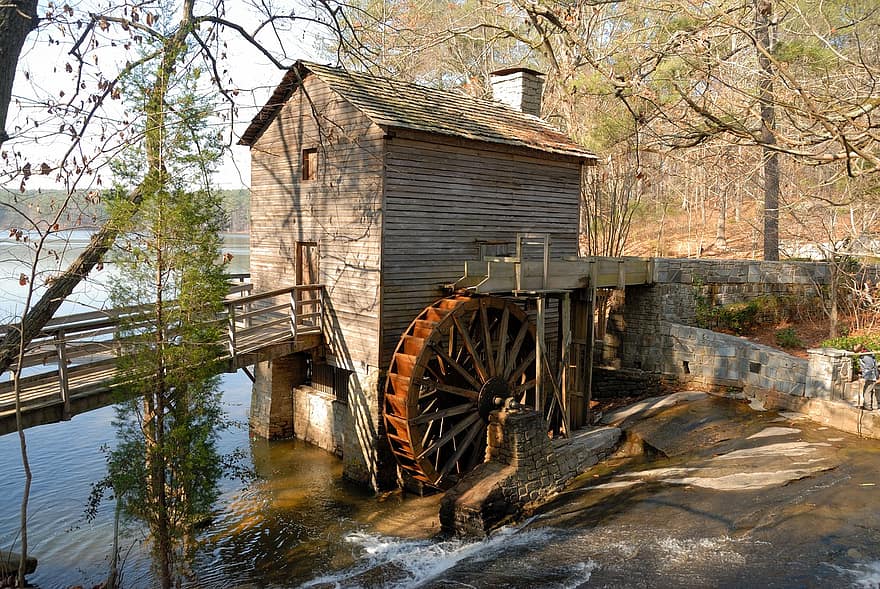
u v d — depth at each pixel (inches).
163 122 317.1
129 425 343.0
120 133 318.3
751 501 354.0
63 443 574.9
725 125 255.6
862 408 448.8
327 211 513.0
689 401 538.6
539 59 949.8
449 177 498.9
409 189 474.9
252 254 604.1
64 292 314.7
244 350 464.1
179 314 332.2
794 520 326.6
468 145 505.7
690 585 285.3
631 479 422.3
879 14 434.0
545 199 568.7
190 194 325.7
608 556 323.0
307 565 369.7
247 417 652.1
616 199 786.2
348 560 373.7
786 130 430.6
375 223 465.7
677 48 354.6
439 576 331.9
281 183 564.7
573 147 578.2
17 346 316.2
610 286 544.1
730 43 478.6
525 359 530.3
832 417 461.4
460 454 476.7
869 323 622.8
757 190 1034.1
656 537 334.0
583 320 521.7
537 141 549.6
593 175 749.9
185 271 327.6
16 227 301.3
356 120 478.9
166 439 329.4
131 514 330.6
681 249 1111.0
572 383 528.7
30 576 364.5
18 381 301.0
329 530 414.9
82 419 643.5
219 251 377.1
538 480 423.5
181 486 336.5
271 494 470.9
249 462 530.9
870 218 642.8
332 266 510.3
